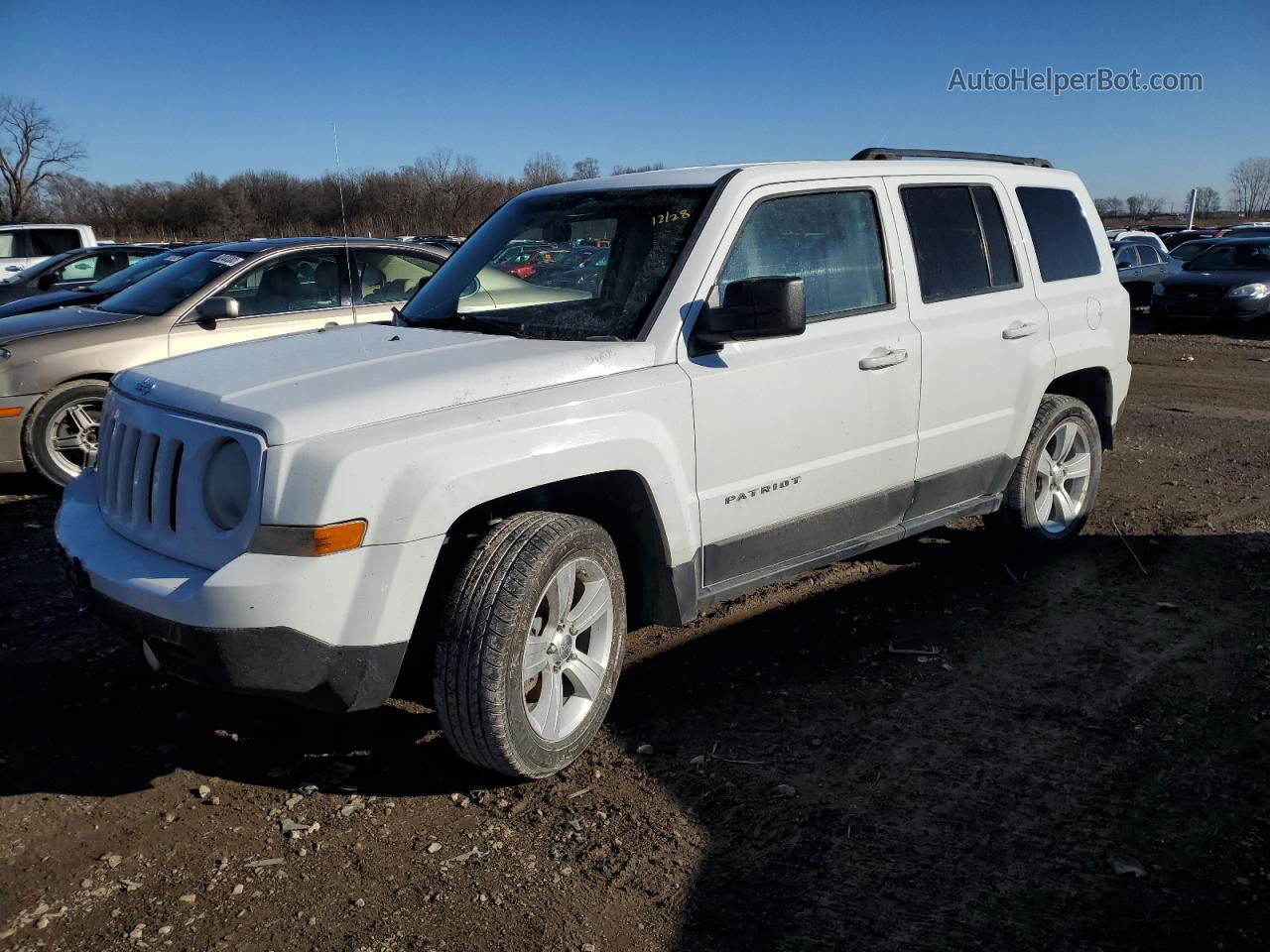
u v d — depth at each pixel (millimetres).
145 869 2973
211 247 8070
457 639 3148
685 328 3715
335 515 2908
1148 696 4027
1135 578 5336
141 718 3863
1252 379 12281
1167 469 7750
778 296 3518
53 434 6902
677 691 4109
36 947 2643
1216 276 17188
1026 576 5387
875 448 4355
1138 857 3021
